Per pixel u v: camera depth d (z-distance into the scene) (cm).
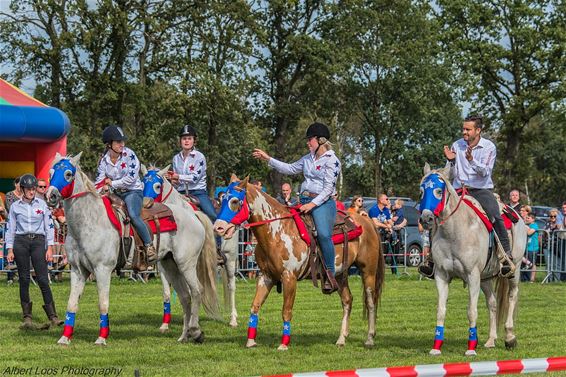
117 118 3503
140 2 3400
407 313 1439
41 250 1207
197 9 3453
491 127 4559
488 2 4388
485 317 1400
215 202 1548
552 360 714
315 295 1708
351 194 6525
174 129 3653
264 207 1010
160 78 3547
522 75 4403
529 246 2148
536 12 4225
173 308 1452
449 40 4447
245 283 1945
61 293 1666
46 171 2381
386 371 636
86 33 3178
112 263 1044
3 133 2253
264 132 4338
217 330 1206
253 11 3853
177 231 1091
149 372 880
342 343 1080
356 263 1093
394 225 2262
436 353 1010
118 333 1155
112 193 1075
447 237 998
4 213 1909
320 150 1048
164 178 1225
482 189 1055
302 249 1021
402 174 6359
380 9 4406
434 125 6256
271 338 1134
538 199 7656
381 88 4622
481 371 682
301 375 616
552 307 1562
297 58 4141
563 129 4434
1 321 1264
